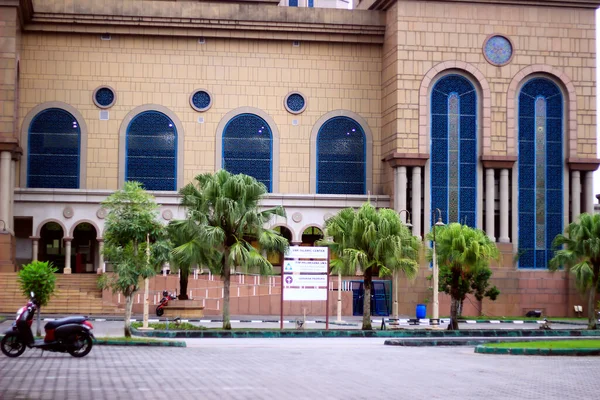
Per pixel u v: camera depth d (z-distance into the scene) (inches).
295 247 1450.5
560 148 2261.3
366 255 1472.7
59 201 2165.4
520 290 2181.3
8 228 2050.9
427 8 2210.9
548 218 2249.0
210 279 2048.5
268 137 2304.4
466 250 1545.3
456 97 2225.6
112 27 2245.3
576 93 2257.6
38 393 621.6
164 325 1498.5
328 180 2314.2
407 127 2193.7
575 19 2260.1
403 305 2122.3
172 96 2276.1
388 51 2277.3
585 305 2199.8
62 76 2242.9
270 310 2044.8
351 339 1344.7
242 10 2268.7
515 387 690.8
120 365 840.3
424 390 661.3
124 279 1229.7
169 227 1460.4
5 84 2052.2
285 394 622.5
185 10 2250.2
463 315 2150.6
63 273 2135.8
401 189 2187.5
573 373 812.0
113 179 2249.0
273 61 2311.8
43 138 2233.0
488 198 2212.1
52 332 936.3
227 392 630.5
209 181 1413.6
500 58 2233.0
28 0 2107.5
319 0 3208.7
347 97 2325.3
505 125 2229.3
